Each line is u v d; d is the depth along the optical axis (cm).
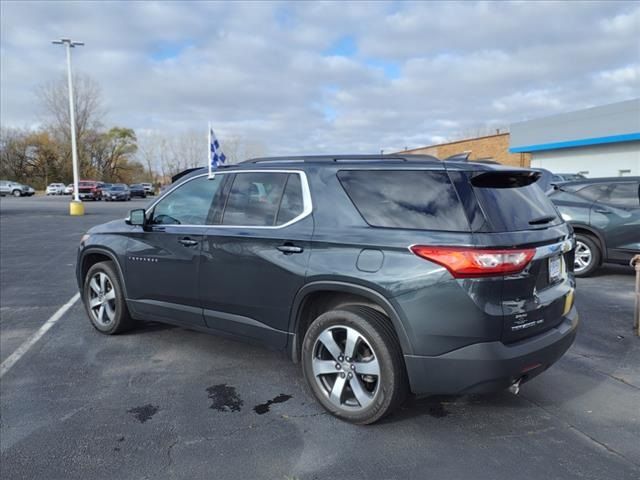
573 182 843
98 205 3681
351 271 314
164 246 436
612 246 774
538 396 371
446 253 285
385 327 311
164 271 438
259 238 366
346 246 321
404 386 313
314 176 357
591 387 387
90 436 317
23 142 7231
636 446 301
